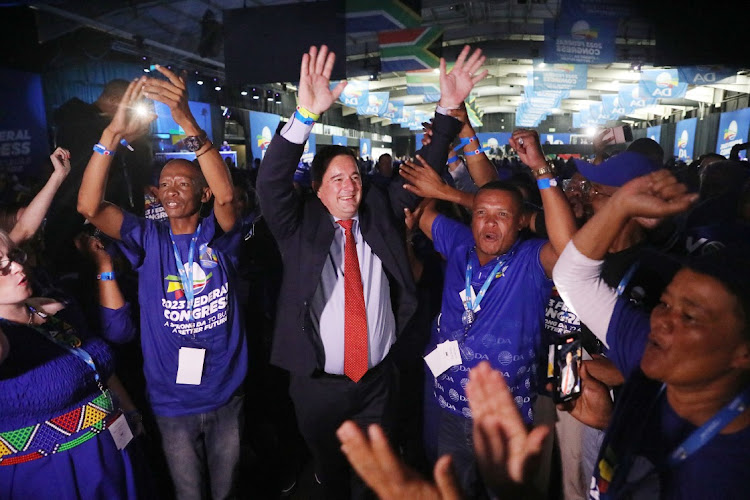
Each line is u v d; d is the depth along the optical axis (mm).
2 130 8648
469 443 2043
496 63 26125
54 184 2152
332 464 2322
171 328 2229
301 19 7977
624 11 9078
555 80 14906
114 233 2217
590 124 27500
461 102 2258
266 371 3771
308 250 2148
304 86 1877
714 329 875
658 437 995
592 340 1859
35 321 1684
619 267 1505
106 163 2061
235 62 8102
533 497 898
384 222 2297
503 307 1961
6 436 1600
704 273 906
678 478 928
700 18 7547
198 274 2244
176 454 2266
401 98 30844
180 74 2064
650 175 1068
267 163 1954
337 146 2178
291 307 2166
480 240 1990
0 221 2324
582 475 2191
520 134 1690
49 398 1636
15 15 8867
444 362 2070
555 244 1648
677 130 25781
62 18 9945
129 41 12594
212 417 2305
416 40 10172
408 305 2307
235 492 2469
